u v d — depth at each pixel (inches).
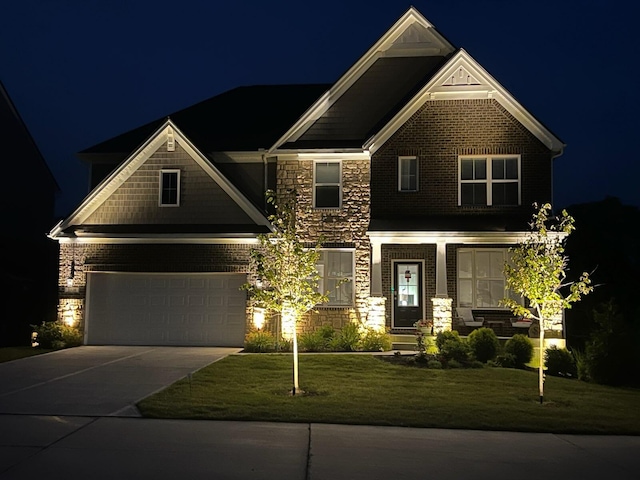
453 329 776.9
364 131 836.0
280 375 560.1
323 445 346.3
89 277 802.2
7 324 991.6
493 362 651.5
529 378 581.3
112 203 813.9
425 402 464.1
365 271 788.0
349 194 800.9
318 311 787.4
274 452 329.4
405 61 856.3
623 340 586.6
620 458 338.0
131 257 792.9
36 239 1178.0
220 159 861.8
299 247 505.4
